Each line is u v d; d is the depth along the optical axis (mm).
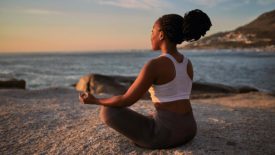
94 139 3447
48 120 4508
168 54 2633
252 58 72562
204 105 6578
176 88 2682
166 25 2623
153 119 2881
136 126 2820
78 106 5812
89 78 12578
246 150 3133
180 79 2660
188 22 2537
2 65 54344
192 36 2602
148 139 2869
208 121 4406
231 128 3998
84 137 3553
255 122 4480
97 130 3773
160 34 2686
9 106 5809
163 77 2607
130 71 36469
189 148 3033
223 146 3199
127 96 2607
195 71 32469
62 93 8805
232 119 4660
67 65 53344
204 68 37656
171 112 2760
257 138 3590
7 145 3500
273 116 5152
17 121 4477
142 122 2842
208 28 2617
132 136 2875
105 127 3893
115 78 13023
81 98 2742
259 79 22469
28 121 4469
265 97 9523
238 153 3027
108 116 2787
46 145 3434
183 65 2682
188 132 2844
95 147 3221
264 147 3271
